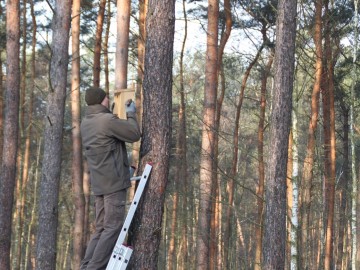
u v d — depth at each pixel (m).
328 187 18.83
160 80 6.38
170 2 6.45
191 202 25.77
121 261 6.00
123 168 6.21
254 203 29.06
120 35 10.98
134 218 6.31
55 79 11.27
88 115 6.25
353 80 14.70
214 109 14.50
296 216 13.34
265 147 25.98
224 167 28.34
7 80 13.59
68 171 34.19
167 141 6.38
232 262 25.62
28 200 32.22
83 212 17.30
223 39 18.86
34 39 23.11
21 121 24.59
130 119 6.23
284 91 8.78
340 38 18.03
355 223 13.67
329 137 18.33
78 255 17.08
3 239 13.42
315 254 28.38
